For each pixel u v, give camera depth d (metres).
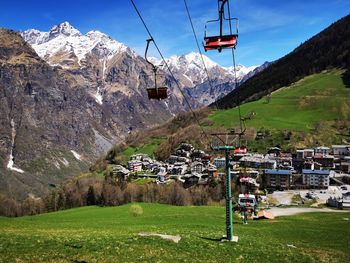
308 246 57.22
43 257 31.62
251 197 112.25
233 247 45.91
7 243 37.12
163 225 83.06
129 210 146.50
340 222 100.31
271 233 74.75
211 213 128.75
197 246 43.56
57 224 84.38
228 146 52.69
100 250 36.03
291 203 175.88
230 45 23.44
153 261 33.50
